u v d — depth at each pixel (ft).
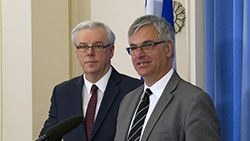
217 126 6.54
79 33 8.91
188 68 11.64
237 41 9.68
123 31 14.38
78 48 8.94
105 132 8.64
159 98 7.05
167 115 6.76
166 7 10.88
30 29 14.51
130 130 7.35
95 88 9.07
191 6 11.55
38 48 14.62
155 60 7.11
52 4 15.03
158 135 6.67
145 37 7.08
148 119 7.05
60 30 15.23
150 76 7.27
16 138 15.15
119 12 14.55
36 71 14.57
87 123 8.85
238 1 9.71
